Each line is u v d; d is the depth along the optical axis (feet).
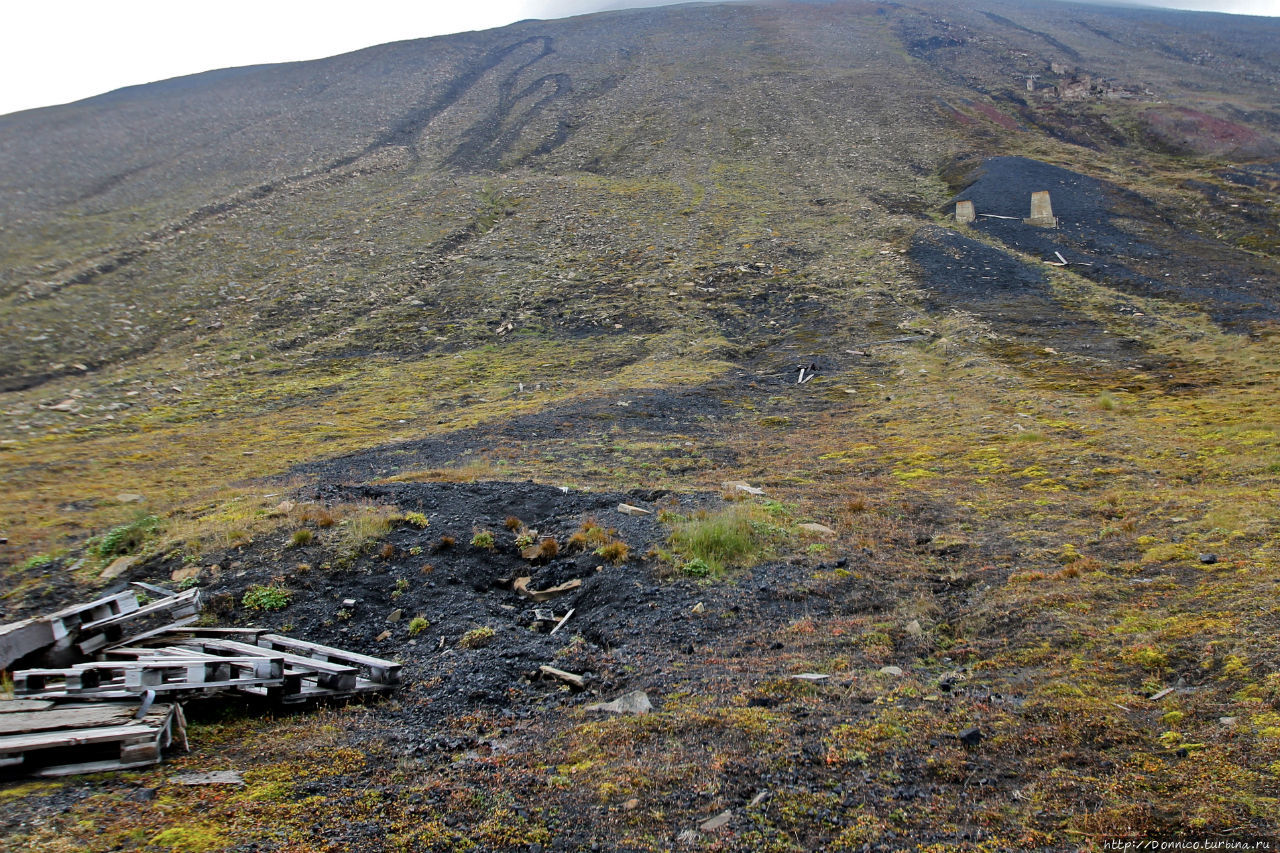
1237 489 44.39
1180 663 23.56
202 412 108.47
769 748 20.44
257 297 162.91
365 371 126.82
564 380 114.73
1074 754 19.24
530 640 31.22
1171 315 126.93
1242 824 15.56
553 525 44.19
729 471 62.44
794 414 89.40
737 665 27.14
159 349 140.36
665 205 212.02
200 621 33.06
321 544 39.01
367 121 331.98
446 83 390.83
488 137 309.01
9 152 299.17
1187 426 68.39
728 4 575.38
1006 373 99.04
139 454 85.66
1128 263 156.15
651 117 308.81
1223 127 272.51
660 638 30.32
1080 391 90.89
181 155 296.30
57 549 48.52
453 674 28.14
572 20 540.52
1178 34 523.70
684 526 42.09
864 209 200.13
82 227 215.92
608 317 143.95
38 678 24.29
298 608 34.19
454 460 68.74
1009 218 186.29
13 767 20.12
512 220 207.41
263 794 18.90
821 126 283.79
